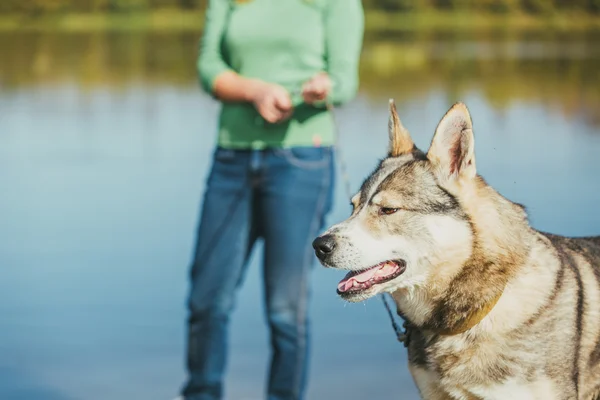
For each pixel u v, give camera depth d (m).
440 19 74.50
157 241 10.41
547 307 4.75
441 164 4.92
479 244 4.83
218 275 6.26
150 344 7.80
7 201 12.20
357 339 7.80
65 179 13.56
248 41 6.20
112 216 11.44
